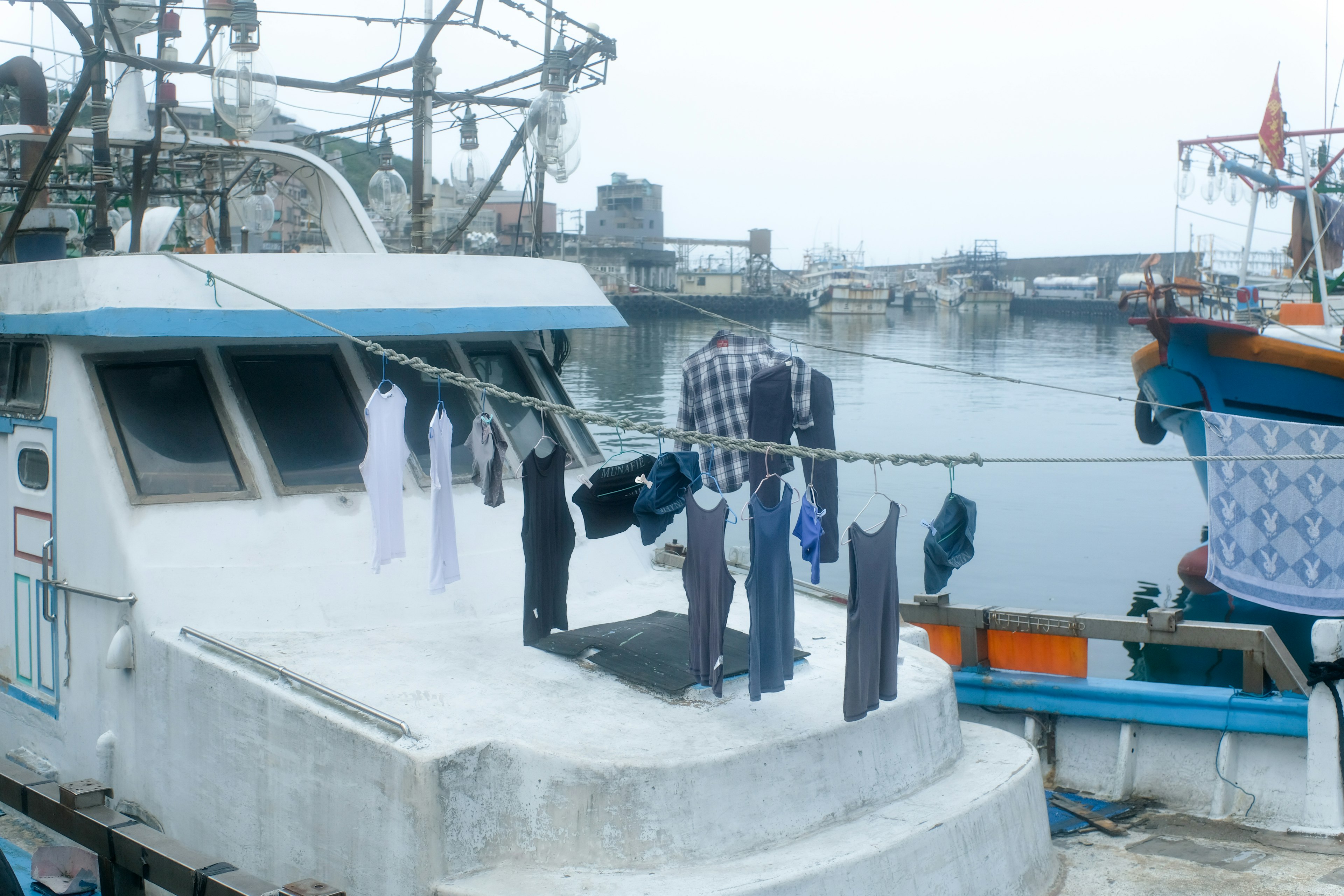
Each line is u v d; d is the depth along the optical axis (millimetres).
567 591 5363
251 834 4371
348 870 3998
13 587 5723
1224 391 15734
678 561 6371
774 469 5004
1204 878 5027
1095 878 5020
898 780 4422
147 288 4965
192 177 8688
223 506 5074
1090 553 15391
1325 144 19562
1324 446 10477
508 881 3746
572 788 3834
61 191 7578
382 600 5121
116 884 4246
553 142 6172
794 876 3742
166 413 5219
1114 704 6301
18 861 5211
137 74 6945
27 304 5516
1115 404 30578
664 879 3719
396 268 5496
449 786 3795
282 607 4957
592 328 5980
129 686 4891
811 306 105250
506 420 5918
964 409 29391
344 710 4113
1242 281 19859
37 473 5531
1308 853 5375
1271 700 5949
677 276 102438
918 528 16734
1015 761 4832
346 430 5480
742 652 4758
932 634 6961
